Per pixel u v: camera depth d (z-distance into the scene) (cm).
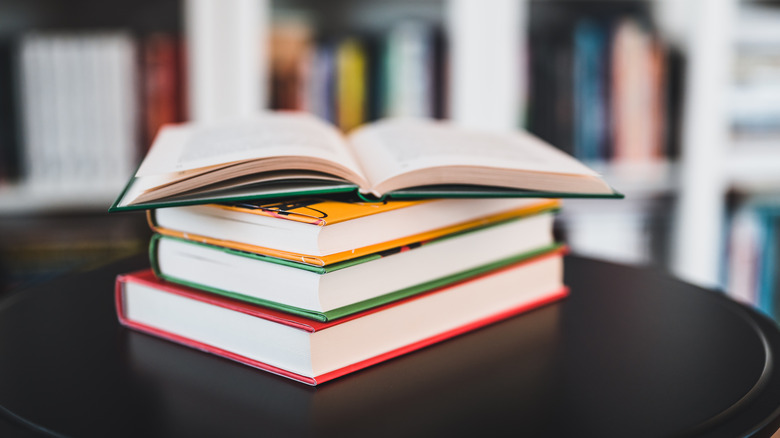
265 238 42
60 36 130
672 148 144
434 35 141
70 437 34
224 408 36
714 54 138
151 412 36
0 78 131
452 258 48
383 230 43
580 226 147
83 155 131
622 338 47
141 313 49
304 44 137
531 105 141
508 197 45
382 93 139
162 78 132
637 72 139
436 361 43
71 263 136
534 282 54
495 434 34
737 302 56
